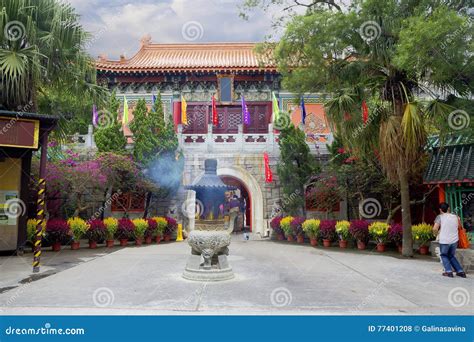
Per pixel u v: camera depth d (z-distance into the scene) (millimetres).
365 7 11242
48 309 5617
